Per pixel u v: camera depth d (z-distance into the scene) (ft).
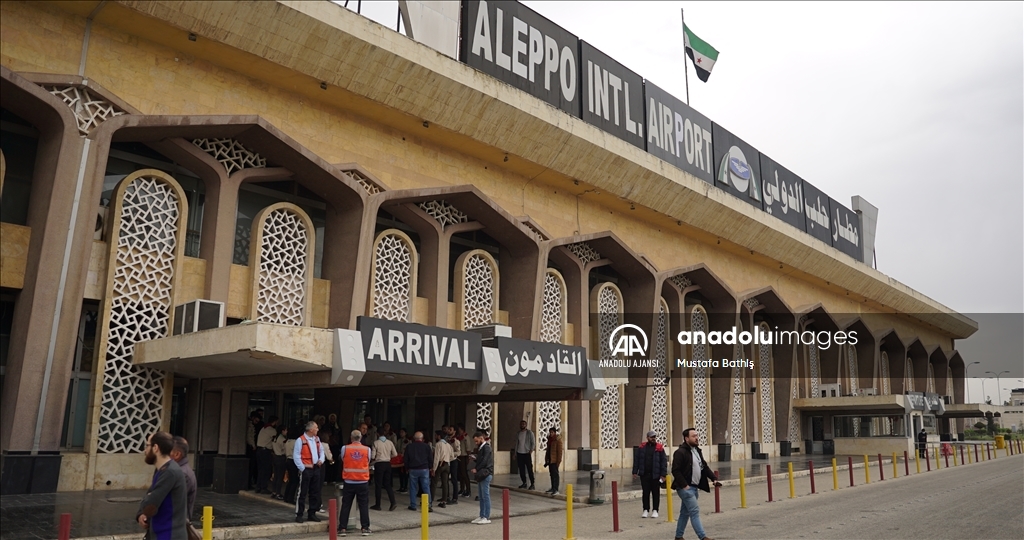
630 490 67.05
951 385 234.58
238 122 59.93
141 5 54.60
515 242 84.64
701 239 114.73
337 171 66.03
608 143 88.48
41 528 38.27
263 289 63.62
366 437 55.42
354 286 66.64
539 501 59.98
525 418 82.64
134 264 57.26
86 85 53.98
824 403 138.21
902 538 40.55
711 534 42.45
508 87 76.84
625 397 100.17
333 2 62.39
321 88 66.23
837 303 156.25
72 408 55.16
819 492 68.74
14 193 54.34
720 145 116.37
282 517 44.57
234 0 56.90
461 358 54.44
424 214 76.38
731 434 117.19
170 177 59.41
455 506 54.95
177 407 61.36
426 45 70.08
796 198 137.18
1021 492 66.03
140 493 51.93
